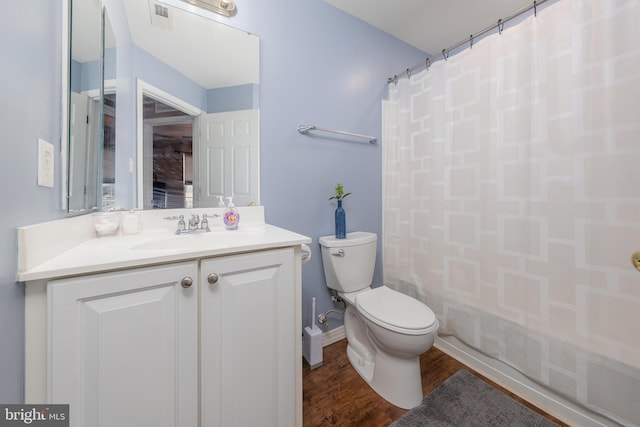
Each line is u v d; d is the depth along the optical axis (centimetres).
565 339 112
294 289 100
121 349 67
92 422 64
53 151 70
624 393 97
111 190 110
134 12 116
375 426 113
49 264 62
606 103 99
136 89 116
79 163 82
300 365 101
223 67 136
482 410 120
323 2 167
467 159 147
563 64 110
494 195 136
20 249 56
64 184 74
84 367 63
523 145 124
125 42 114
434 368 151
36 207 63
